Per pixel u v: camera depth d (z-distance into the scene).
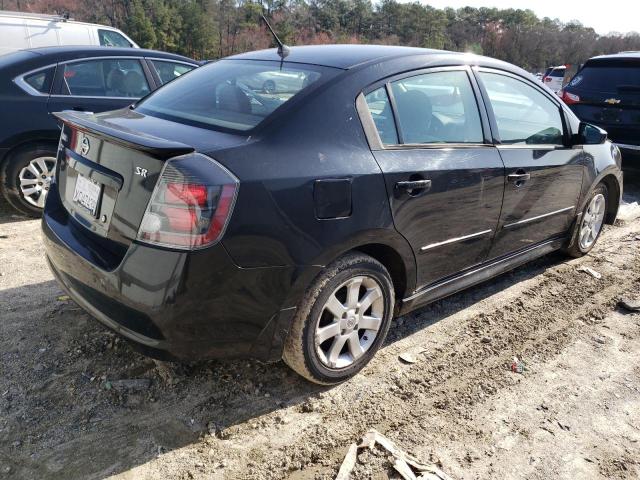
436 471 2.27
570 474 2.34
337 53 3.01
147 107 2.99
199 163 2.10
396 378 2.92
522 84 3.72
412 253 2.88
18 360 2.80
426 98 3.00
